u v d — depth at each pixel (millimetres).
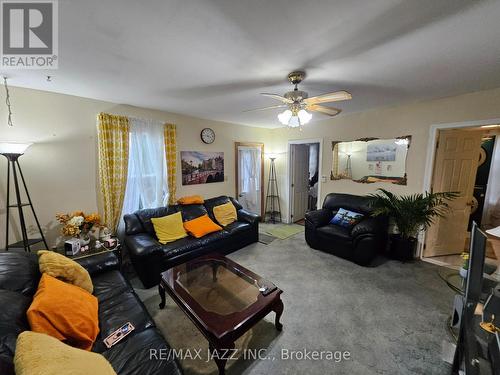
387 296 2342
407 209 2992
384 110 3428
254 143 4957
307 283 2600
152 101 2920
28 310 1206
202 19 1262
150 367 1148
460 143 3111
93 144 2828
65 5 1130
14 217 2334
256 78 2139
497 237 1764
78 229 2432
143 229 3057
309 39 1473
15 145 2045
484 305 1429
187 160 3852
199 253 2998
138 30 1362
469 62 1823
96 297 1725
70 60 1750
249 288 1944
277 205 5461
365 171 3758
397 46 1562
